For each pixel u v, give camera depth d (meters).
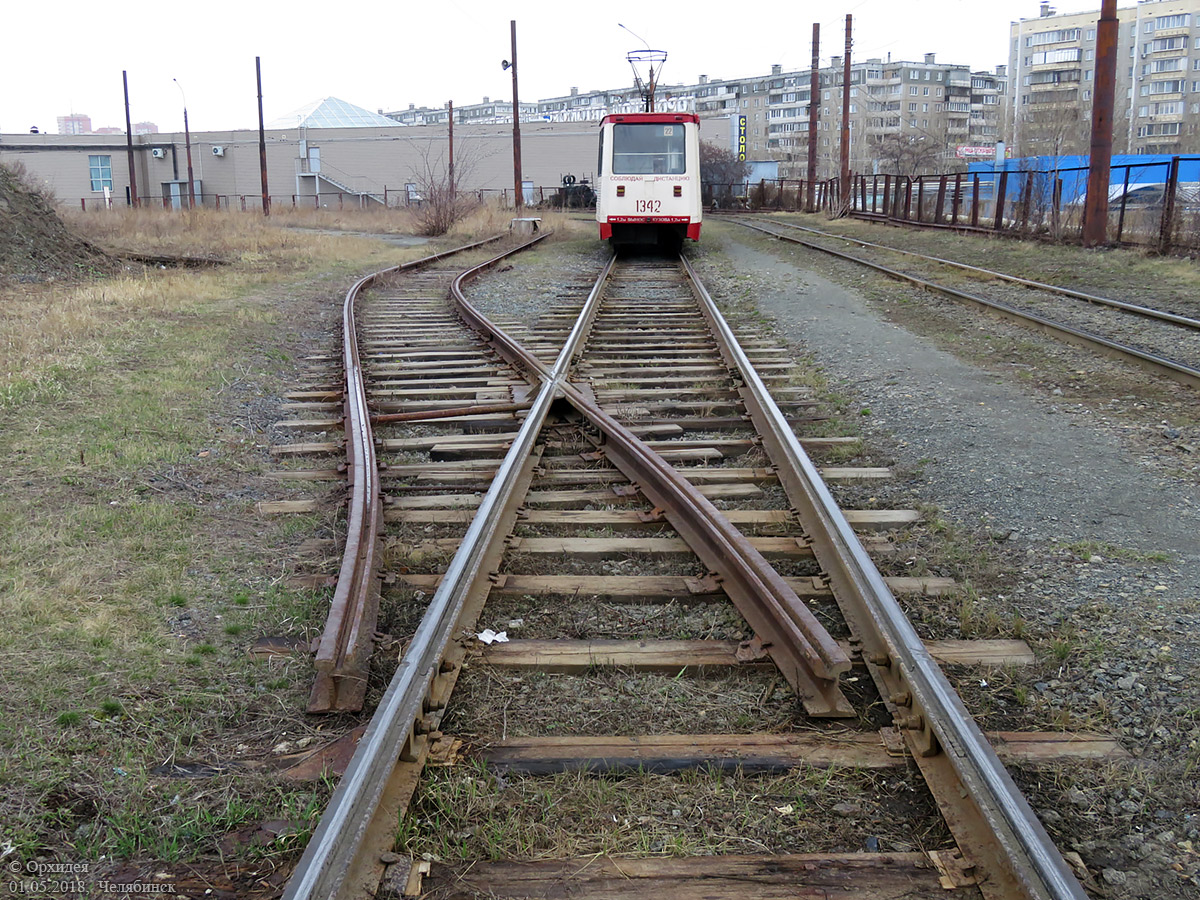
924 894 2.66
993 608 4.46
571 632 4.26
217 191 70.19
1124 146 101.00
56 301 12.90
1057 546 5.14
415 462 6.78
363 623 4.08
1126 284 14.95
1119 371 8.91
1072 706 3.67
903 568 4.93
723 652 4.01
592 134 68.19
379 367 9.90
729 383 8.88
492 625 4.29
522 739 3.42
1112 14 19.19
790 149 142.50
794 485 5.91
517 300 15.08
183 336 10.63
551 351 10.45
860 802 3.10
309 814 2.98
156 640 4.08
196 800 3.12
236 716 3.61
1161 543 5.12
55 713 3.49
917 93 142.38
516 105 38.81
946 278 16.33
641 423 7.56
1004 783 2.90
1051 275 16.30
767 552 5.02
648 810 3.06
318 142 68.31
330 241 26.45
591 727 3.54
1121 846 2.93
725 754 3.31
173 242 24.75
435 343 11.23
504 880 2.74
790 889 2.69
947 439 7.10
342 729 3.53
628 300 14.88
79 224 27.73
